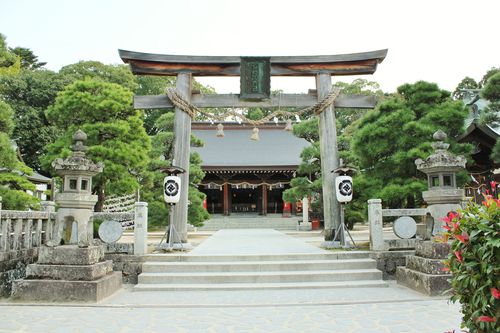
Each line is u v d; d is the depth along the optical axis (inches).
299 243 577.6
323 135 539.2
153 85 1850.4
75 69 1551.4
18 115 1267.2
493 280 133.2
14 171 637.9
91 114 680.4
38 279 315.9
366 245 498.6
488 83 570.9
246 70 536.1
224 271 393.1
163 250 458.3
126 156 648.4
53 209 471.5
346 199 476.7
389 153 529.3
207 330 233.3
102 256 354.9
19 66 1453.0
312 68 550.6
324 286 360.5
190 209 812.6
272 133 1727.4
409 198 558.6
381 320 252.5
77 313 274.7
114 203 1089.4
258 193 1615.4
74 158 344.8
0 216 331.0
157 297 329.4
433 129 489.4
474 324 143.6
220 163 1501.0
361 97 553.9
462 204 414.9
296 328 236.4
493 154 560.7
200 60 532.1
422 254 355.6
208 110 1854.1
